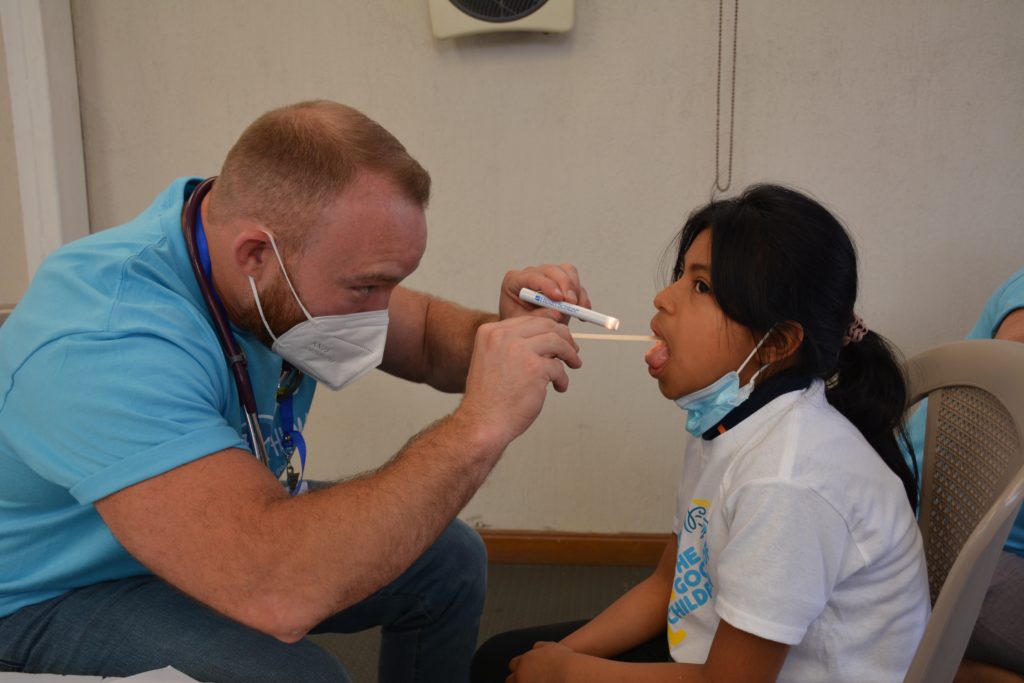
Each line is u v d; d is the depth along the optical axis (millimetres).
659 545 2182
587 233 2045
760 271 853
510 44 1960
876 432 964
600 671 916
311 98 2037
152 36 2023
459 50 1977
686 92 1952
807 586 778
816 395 905
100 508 819
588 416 2145
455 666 1295
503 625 1923
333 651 1806
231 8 1998
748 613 776
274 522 792
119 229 1048
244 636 944
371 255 938
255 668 912
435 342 1373
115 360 844
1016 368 848
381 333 1037
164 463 804
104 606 970
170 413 831
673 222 2016
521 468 2197
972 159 1924
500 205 2051
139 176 2105
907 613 844
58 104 1986
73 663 940
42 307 920
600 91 1971
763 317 857
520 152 2020
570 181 2023
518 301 1215
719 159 1978
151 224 1032
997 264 1970
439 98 2008
